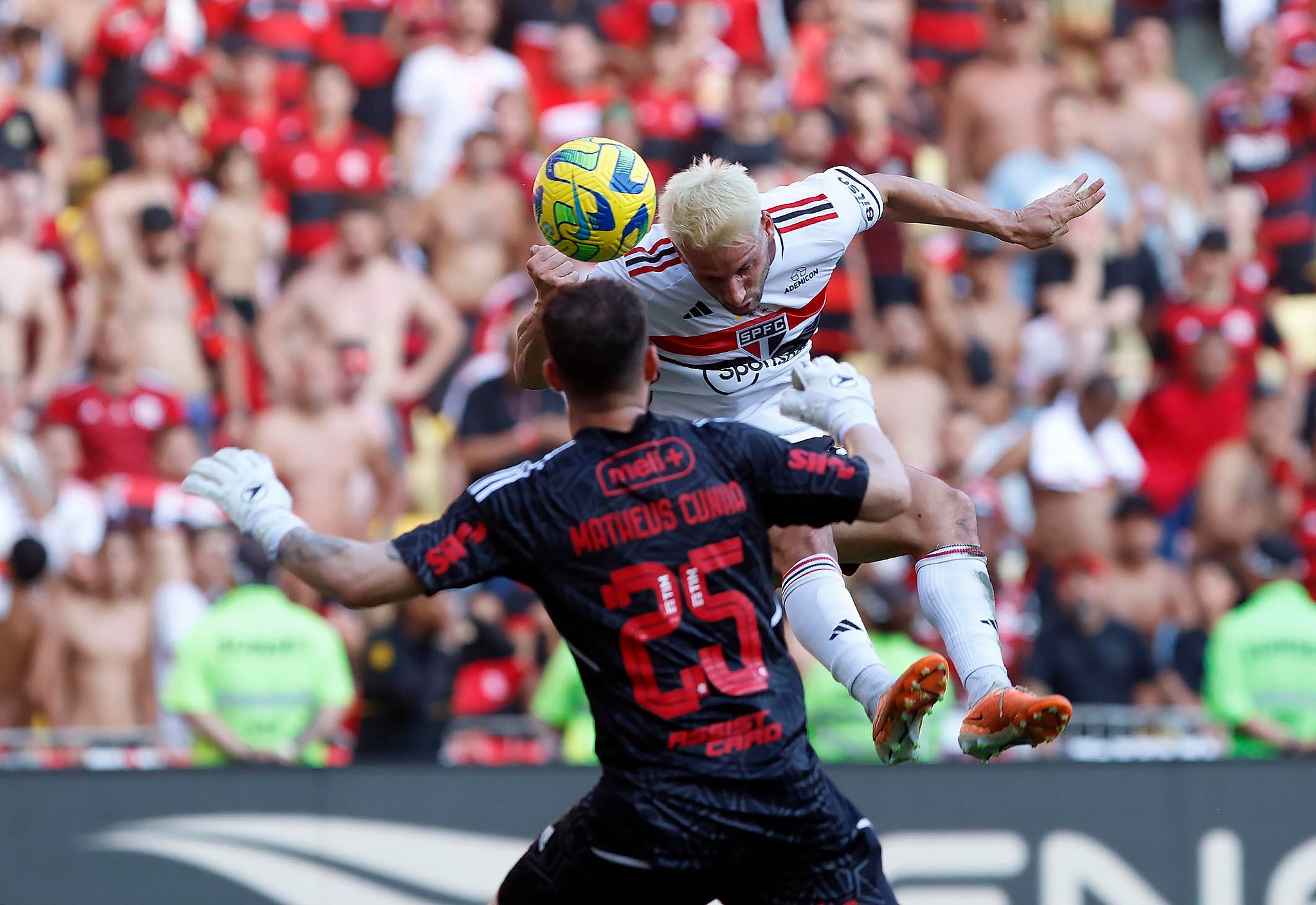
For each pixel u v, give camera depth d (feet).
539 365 48.21
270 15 120.26
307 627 84.28
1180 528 109.70
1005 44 126.31
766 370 49.65
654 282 47.21
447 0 124.26
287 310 107.04
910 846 79.41
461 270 112.88
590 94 121.70
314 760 82.74
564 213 45.01
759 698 40.55
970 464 104.53
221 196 110.93
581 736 84.28
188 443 99.60
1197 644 95.04
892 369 108.27
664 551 40.68
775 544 48.93
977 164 125.08
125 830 75.66
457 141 120.06
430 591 40.37
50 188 112.78
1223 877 80.79
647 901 41.14
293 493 100.17
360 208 107.65
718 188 43.50
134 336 104.17
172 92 117.80
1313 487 115.14
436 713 84.64
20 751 79.87
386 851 77.15
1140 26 131.44
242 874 76.23
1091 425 107.65
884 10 132.26
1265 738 88.94
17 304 102.32
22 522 96.32
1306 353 125.80
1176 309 114.73
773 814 40.27
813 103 124.98
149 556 90.68
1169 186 129.90
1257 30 133.28
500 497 41.06
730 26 129.29
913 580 96.07
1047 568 99.76
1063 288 116.88
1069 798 80.59
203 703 82.53
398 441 105.81
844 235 48.62
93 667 87.81
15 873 74.69
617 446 41.39
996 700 43.93
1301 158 131.85
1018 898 79.82
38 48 115.44
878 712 44.24
